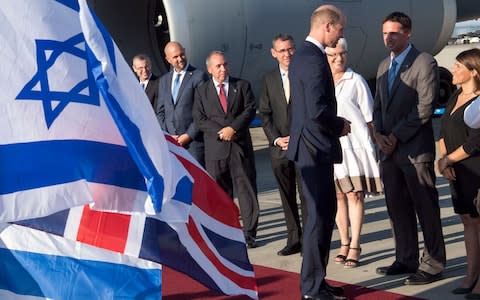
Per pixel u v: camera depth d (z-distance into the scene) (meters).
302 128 4.49
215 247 2.99
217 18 10.12
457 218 7.16
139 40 11.15
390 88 5.11
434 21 13.48
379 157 5.31
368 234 6.64
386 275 5.31
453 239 6.31
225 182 6.48
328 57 5.59
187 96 6.58
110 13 10.86
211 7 10.07
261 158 11.96
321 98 4.39
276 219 7.48
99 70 2.08
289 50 5.95
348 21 12.02
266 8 10.61
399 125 4.97
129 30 11.07
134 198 2.26
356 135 5.52
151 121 2.16
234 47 10.39
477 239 4.77
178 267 2.61
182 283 5.28
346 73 5.59
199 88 6.46
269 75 6.13
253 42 10.59
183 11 9.88
